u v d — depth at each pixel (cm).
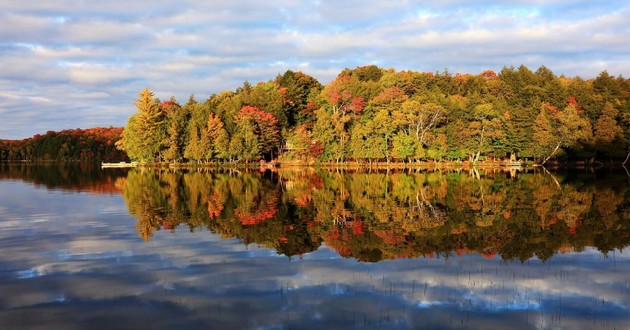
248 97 11544
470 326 1248
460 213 3053
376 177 6419
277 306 1385
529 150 9488
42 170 9600
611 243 2175
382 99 10144
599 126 9238
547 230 2481
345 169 8825
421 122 9519
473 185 5019
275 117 10806
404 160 10369
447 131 9650
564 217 2878
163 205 3481
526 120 9694
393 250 2059
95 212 3150
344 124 10706
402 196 4000
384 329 1228
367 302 1417
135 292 1508
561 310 1355
